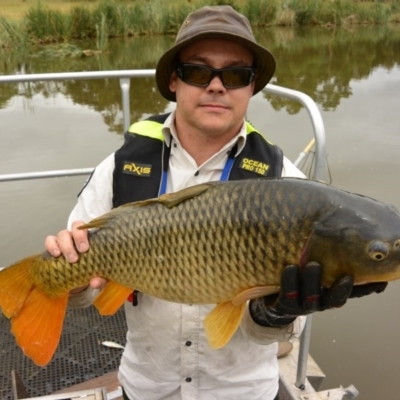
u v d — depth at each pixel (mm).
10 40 7430
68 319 1438
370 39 10406
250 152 853
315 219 674
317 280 672
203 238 708
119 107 4441
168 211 724
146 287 748
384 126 4117
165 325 832
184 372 849
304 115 4109
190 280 725
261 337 793
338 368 1772
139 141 870
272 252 689
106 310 778
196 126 814
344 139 3779
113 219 751
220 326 741
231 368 850
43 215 2701
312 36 10648
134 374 901
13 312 778
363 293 711
